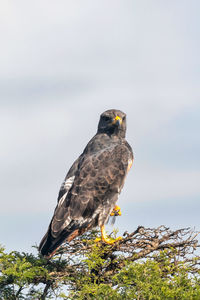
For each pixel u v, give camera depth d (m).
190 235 12.18
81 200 14.90
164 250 11.72
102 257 12.48
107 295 10.36
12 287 11.54
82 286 11.66
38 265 12.27
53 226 14.08
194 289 10.33
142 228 12.48
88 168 15.61
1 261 11.52
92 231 14.79
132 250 12.41
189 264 11.44
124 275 10.87
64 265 12.38
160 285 10.39
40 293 11.83
